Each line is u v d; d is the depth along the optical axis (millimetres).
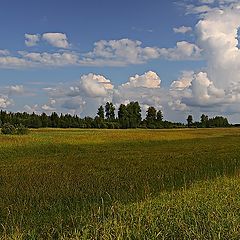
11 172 23734
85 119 152000
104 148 50406
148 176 21203
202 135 91938
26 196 15102
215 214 10633
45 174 22422
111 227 9836
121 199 14305
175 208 11773
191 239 9375
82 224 10781
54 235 10438
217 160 31156
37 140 53344
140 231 9656
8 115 140000
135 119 157125
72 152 44312
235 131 113500
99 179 19672
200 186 16297
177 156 35906
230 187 15578
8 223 11289
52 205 13648
